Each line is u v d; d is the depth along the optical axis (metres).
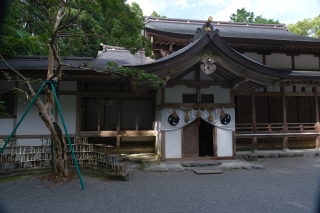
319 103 13.05
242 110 12.34
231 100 8.82
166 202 4.52
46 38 5.44
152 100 11.06
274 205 4.39
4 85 9.56
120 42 6.10
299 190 5.35
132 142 11.48
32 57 10.80
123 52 14.59
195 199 4.71
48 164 7.00
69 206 4.27
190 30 12.68
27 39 6.12
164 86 8.19
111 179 6.14
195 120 8.68
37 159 6.66
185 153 8.48
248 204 4.44
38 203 4.42
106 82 10.58
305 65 12.80
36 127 9.71
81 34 6.39
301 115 12.93
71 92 10.12
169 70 7.40
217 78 8.77
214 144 8.67
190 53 7.41
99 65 9.97
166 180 6.22
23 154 6.46
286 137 11.25
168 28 12.67
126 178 6.10
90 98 10.60
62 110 10.00
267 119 12.58
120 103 10.89
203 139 11.59
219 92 8.78
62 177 5.99
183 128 8.54
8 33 7.29
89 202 4.48
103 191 5.17
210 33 7.44
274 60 12.53
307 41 11.41
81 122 10.45
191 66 8.22
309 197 4.86
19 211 4.03
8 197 4.74
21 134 9.58
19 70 8.56
